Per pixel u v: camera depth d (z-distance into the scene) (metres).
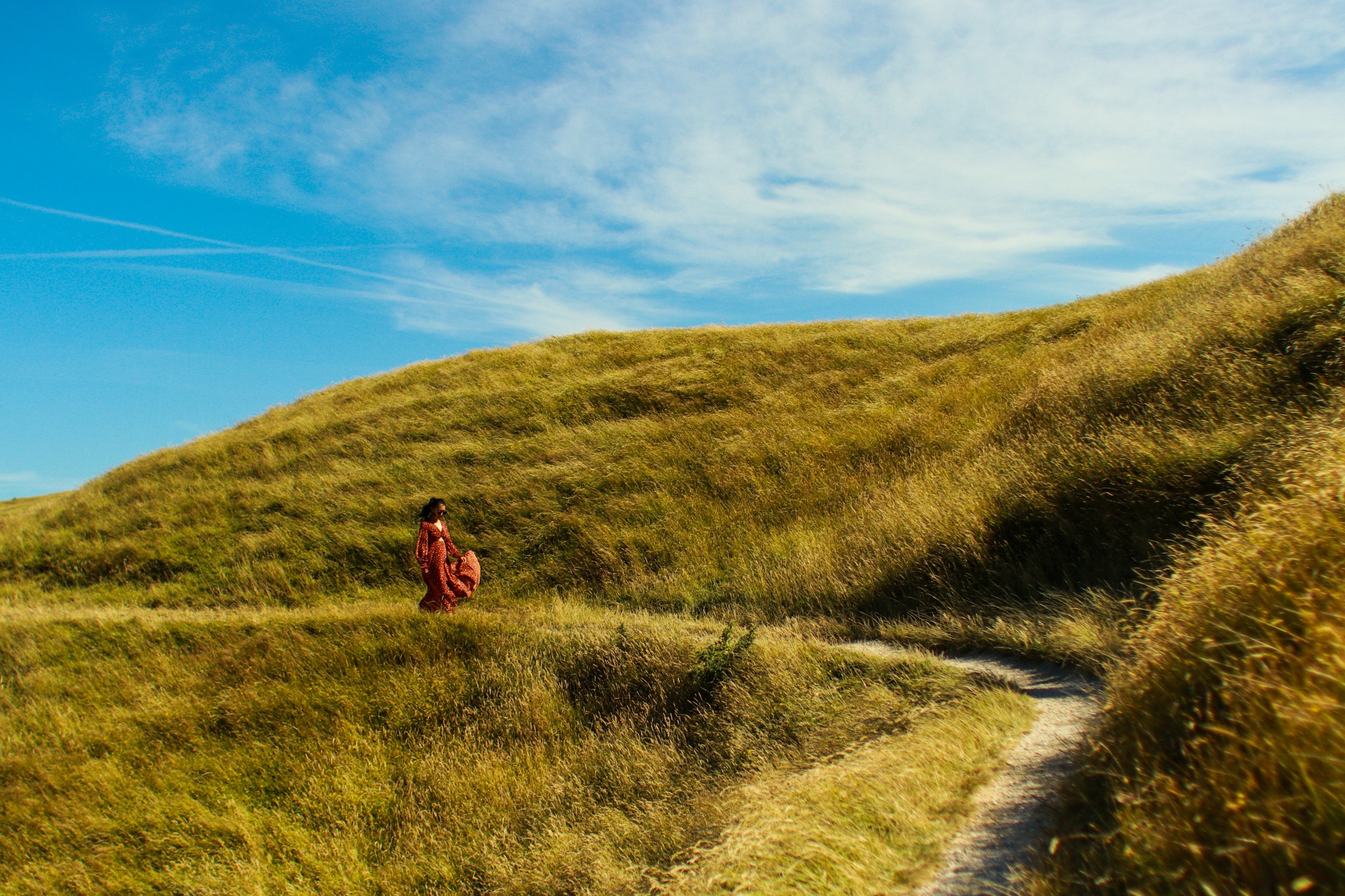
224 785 7.86
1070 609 6.85
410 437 19.44
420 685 8.79
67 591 15.12
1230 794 2.45
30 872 6.89
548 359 23.91
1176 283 18.50
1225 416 7.69
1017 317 21.64
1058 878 2.87
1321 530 3.42
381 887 6.36
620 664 8.38
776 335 23.30
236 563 15.16
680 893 3.87
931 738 5.01
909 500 10.71
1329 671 2.57
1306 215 13.58
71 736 8.66
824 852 3.68
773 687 7.20
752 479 14.63
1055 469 8.60
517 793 7.07
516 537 14.66
